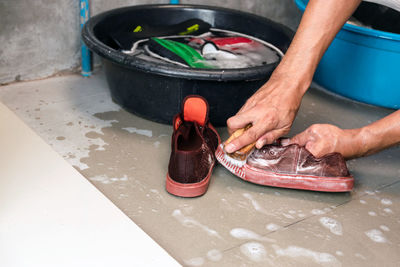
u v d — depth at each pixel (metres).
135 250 0.86
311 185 1.12
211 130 1.24
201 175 1.08
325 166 1.11
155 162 1.21
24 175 1.02
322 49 1.13
